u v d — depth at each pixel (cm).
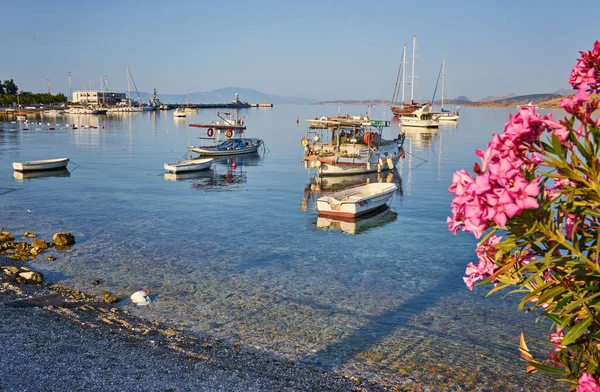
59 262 2017
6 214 2933
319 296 1686
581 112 276
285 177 4719
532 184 249
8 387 880
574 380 391
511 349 1315
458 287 1781
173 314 1521
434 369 1207
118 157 6181
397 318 1510
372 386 1120
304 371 1172
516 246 321
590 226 338
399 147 5575
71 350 1106
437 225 2766
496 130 11612
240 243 2367
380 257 2156
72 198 3506
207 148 6350
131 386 945
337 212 2909
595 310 322
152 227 2662
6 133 9819
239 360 1202
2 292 1575
